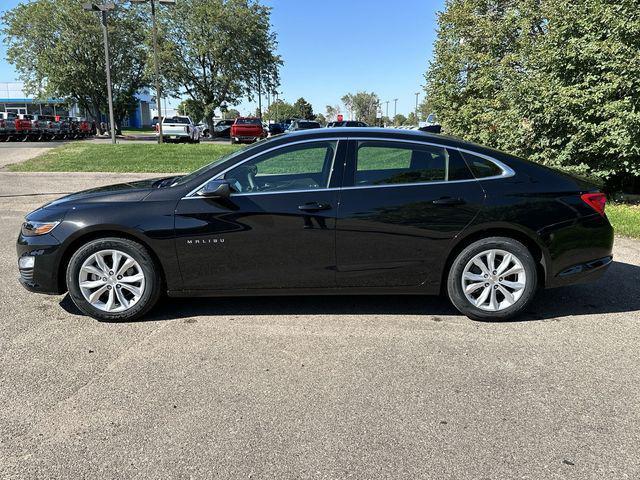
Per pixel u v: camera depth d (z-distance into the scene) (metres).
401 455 2.59
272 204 4.10
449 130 15.63
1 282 5.30
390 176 4.21
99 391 3.19
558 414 2.96
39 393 3.16
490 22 14.68
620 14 8.84
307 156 4.28
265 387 3.25
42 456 2.58
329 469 2.49
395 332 4.11
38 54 43.28
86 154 18.75
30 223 4.27
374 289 4.28
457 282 4.26
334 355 3.70
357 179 4.19
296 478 2.42
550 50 9.87
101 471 2.47
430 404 3.06
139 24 45.97
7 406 3.02
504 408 3.02
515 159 4.34
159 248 4.12
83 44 42.75
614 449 2.65
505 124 10.71
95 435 2.75
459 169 4.24
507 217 4.16
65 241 4.14
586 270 4.32
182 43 46.59
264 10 47.53
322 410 2.99
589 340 3.97
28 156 19.39
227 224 4.10
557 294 5.04
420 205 4.13
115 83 46.06
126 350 3.76
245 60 47.09
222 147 22.53
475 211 4.15
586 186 4.35
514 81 10.67
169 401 3.08
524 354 3.72
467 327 4.21
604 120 9.19
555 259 4.24
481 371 3.47
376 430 2.80
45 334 4.03
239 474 2.45
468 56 14.74
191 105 48.03
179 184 4.30
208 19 44.81
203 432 2.78
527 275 4.22
